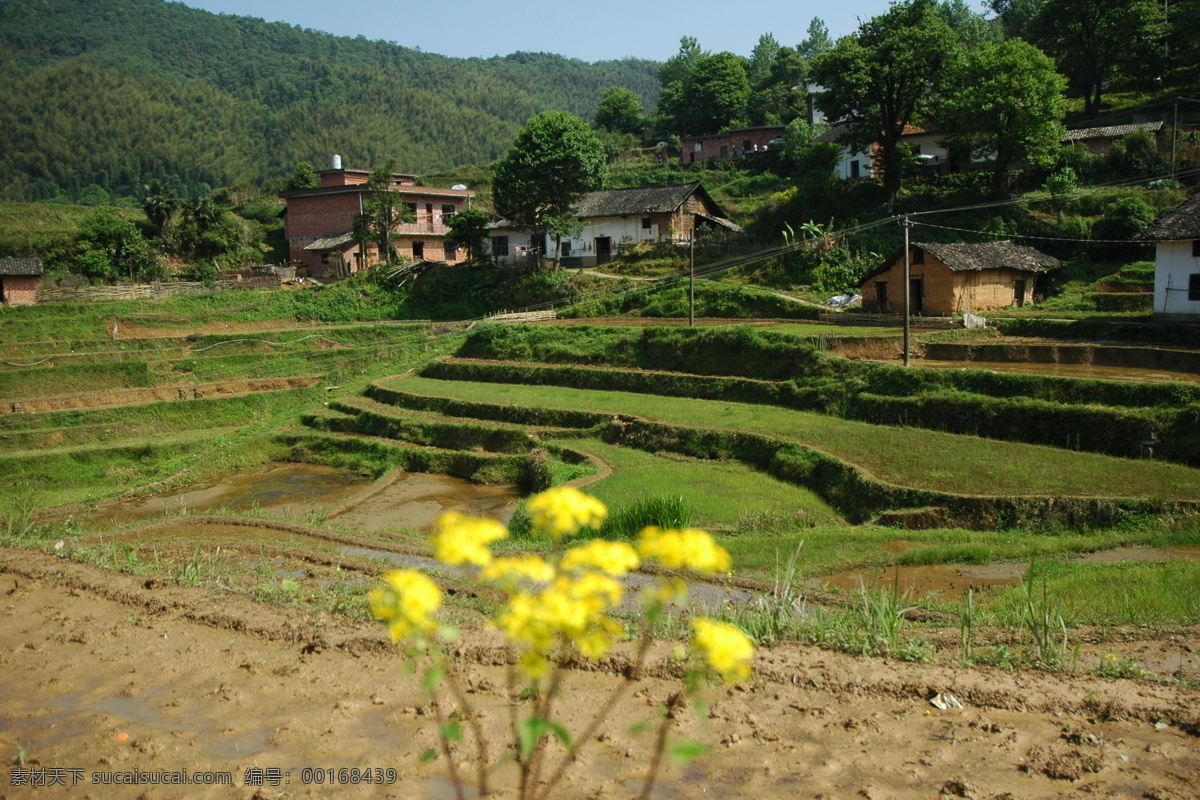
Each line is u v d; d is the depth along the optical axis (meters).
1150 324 30.69
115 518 27.98
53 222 68.56
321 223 68.88
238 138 162.75
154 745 7.47
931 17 51.16
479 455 31.72
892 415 27.17
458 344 49.06
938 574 15.91
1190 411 21.39
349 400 41.69
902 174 54.41
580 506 3.66
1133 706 7.77
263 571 14.90
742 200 64.50
